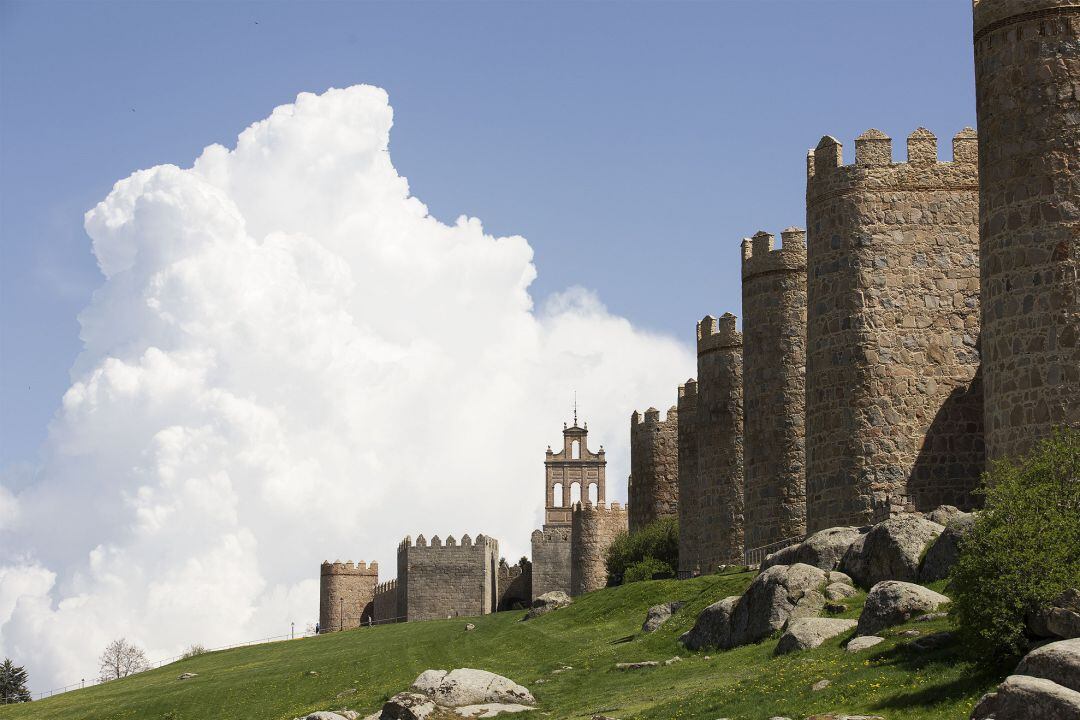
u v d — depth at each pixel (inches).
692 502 3297.2
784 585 1877.5
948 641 1438.2
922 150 2226.9
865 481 2137.1
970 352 2172.7
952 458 2139.5
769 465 2630.4
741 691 1528.1
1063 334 1690.5
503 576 5989.2
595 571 4800.7
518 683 2026.3
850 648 1546.5
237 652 3651.6
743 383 2723.9
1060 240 1708.9
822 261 2237.9
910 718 1250.0
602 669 2012.8
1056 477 1408.7
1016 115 1761.8
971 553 1330.0
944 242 2203.5
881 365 2161.7
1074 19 1754.4
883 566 1829.5
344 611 6289.4
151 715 2620.6
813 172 2271.2
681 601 2395.4
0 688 4943.4
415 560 5698.8
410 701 1727.4
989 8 1804.9
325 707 2198.6
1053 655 1117.7
